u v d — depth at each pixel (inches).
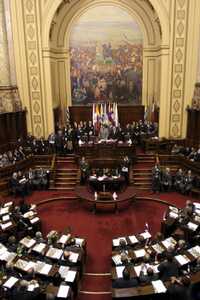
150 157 801.6
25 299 301.9
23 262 372.2
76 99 970.1
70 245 422.0
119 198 591.8
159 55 887.7
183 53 797.2
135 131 882.8
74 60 941.2
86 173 727.7
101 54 936.9
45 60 824.3
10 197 679.7
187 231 442.3
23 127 850.1
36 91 845.8
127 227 542.3
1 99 788.0
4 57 779.4
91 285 391.9
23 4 786.8
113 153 793.6
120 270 356.5
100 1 893.8
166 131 855.7
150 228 535.2
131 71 948.6
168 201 643.5
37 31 804.6
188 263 358.6
